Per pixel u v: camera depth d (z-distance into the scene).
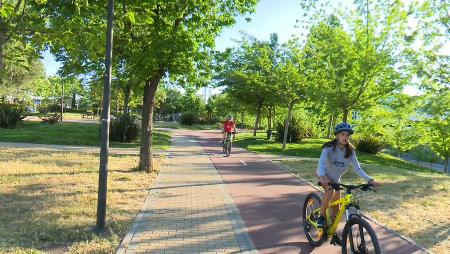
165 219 7.48
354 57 15.28
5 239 5.99
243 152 22.19
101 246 5.89
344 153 5.84
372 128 19.09
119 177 11.52
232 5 13.05
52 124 35.59
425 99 16.09
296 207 8.97
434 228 7.44
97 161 14.33
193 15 11.69
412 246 6.46
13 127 28.20
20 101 55.28
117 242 6.09
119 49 11.41
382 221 7.89
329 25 16.62
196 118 65.19
